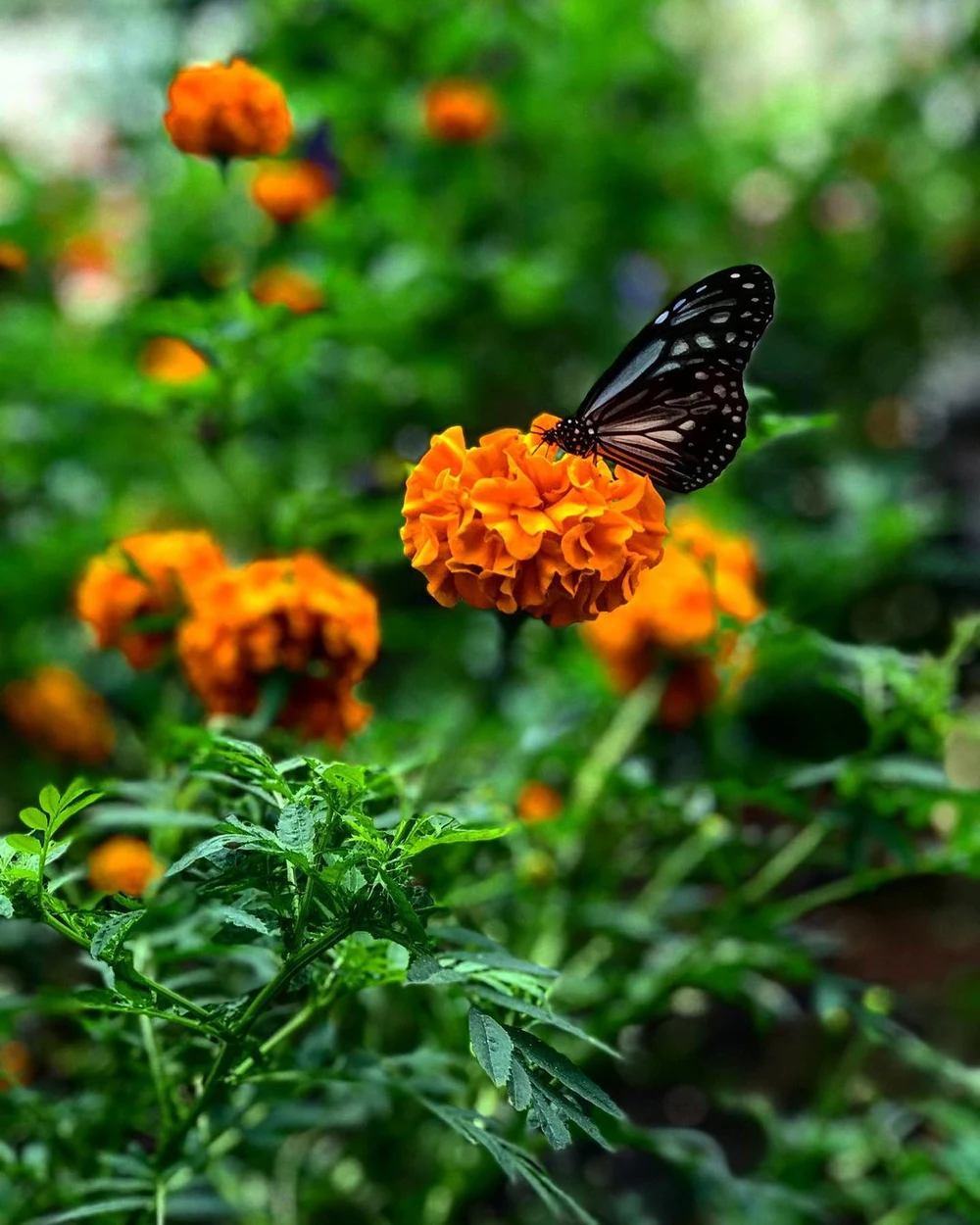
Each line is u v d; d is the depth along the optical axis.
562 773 0.73
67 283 1.00
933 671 0.60
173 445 0.88
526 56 1.05
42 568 0.85
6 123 1.42
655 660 0.68
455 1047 0.62
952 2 1.42
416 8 0.99
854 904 1.02
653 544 0.51
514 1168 0.48
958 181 1.34
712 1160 0.62
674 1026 0.86
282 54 0.99
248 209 1.02
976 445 1.28
